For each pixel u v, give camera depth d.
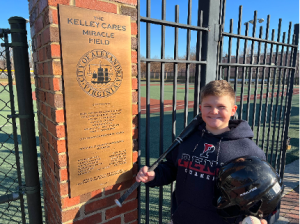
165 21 1.53
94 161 1.43
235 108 1.43
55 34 1.19
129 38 1.44
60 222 1.45
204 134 1.44
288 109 2.79
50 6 1.16
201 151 1.40
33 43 1.70
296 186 3.08
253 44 2.14
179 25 1.60
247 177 1.07
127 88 1.48
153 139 5.12
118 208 1.64
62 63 1.22
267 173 1.09
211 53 1.82
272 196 1.08
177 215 1.47
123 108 1.48
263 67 2.33
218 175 1.22
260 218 1.12
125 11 1.41
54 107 1.26
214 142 1.38
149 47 1.54
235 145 1.33
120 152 1.52
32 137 1.66
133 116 1.58
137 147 1.64
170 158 1.62
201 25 1.73
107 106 1.41
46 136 1.60
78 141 1.34
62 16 1.19
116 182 1.55
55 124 1.28
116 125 1.47
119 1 1.38
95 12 1.29
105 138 1.44
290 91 2.75
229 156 1.31
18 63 1.55
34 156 1.69
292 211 2.57
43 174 1.95
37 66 1.64
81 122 1.33
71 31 1.22
